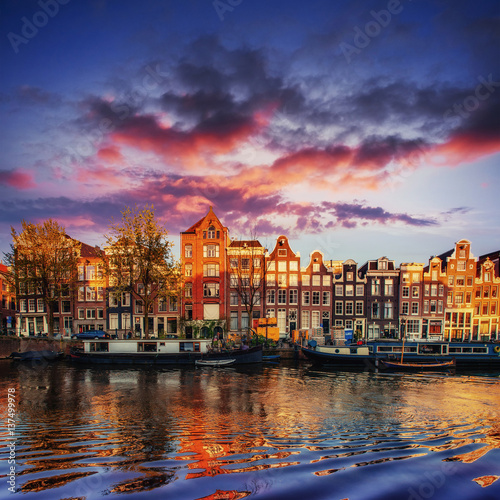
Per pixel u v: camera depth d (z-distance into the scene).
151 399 24.45
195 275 54.91
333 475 12.24
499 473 12.59
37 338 45.31
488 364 42.44
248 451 14.49
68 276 55.22
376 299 57.69
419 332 57.50
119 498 10.59
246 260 56.31
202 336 53.75
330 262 57.53
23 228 49.44
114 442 15.59
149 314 54.62
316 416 20.52
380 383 31.39
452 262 59.25
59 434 16.80
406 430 17.95
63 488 11.18
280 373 35.66
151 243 45.97
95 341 40.16
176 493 10.89
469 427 18.67
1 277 61.88
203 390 27.42
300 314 56.66
